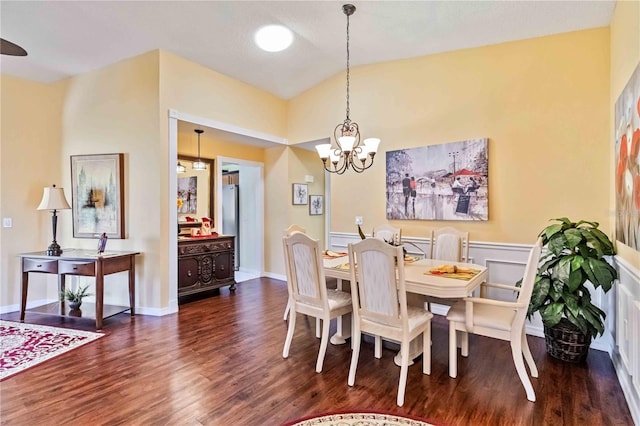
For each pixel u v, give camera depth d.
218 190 5.42
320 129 5.14
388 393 2.29
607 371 2.56
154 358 2.80
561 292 2.62
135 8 3.12
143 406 2.13
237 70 4.52
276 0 3.01
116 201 4.01
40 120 4.31
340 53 4.14
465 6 2.88
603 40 3.03
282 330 3.47
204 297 4.73
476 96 3.69
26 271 3.73
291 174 5.80
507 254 3.50
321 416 2.03
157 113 3.84
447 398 2.22
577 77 3.15
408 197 4.16
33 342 3.12
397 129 4.28
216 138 5.18
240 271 6.48
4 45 2.63
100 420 1.99
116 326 3.55
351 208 4.74
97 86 4.17
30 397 2.22
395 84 4.30
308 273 2.65
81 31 3.41
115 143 4.07
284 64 4.43
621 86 2.56
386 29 3.42
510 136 3.49
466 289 2.33
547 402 2.17
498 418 2.01
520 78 3.43
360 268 2.37
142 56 3.91
